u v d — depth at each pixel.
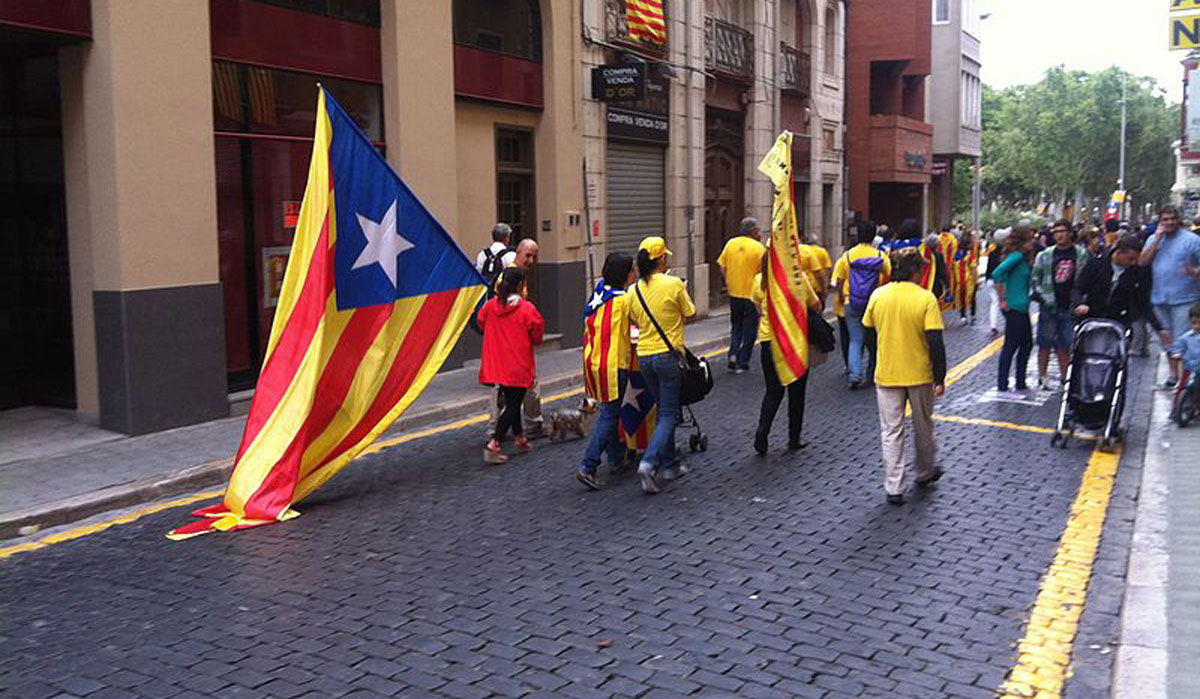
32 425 9.78
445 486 8.04
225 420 10.37
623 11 17.66
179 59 9.80
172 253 9.83
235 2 10.67
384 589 5.74
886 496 7.56
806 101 27.86
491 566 6.11
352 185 7.73
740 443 9.48
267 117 11.20
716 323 20.72
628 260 7.86
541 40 15.84
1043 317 11.73
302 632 5.14
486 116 14.76
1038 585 5.72
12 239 10.18
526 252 9.46
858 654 4.82
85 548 6.64
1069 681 4.54
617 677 4.58
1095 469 8.31
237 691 4.48
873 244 15.07
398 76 12.60
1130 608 5.27
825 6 28.77
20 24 8.70
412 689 4.48
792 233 8.78
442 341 8.30
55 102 9.73
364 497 7.75
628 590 5.68
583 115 16.72
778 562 6.13
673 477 8.20
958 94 41.50
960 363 14.64
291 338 7.57
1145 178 78.38
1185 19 15.64
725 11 23.31
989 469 8.36
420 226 8.11
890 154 32.91
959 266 20.50
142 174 9.52
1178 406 9.76
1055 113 75.75
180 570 6.14
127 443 9.28
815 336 8.89
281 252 11.45
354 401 7.79
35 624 5.31
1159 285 11.45
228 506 7.32
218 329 10.31
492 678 4.59
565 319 16.30
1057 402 11.33
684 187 20.64
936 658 4.77
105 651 4.94
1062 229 11.45
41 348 10.27
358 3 12.34
